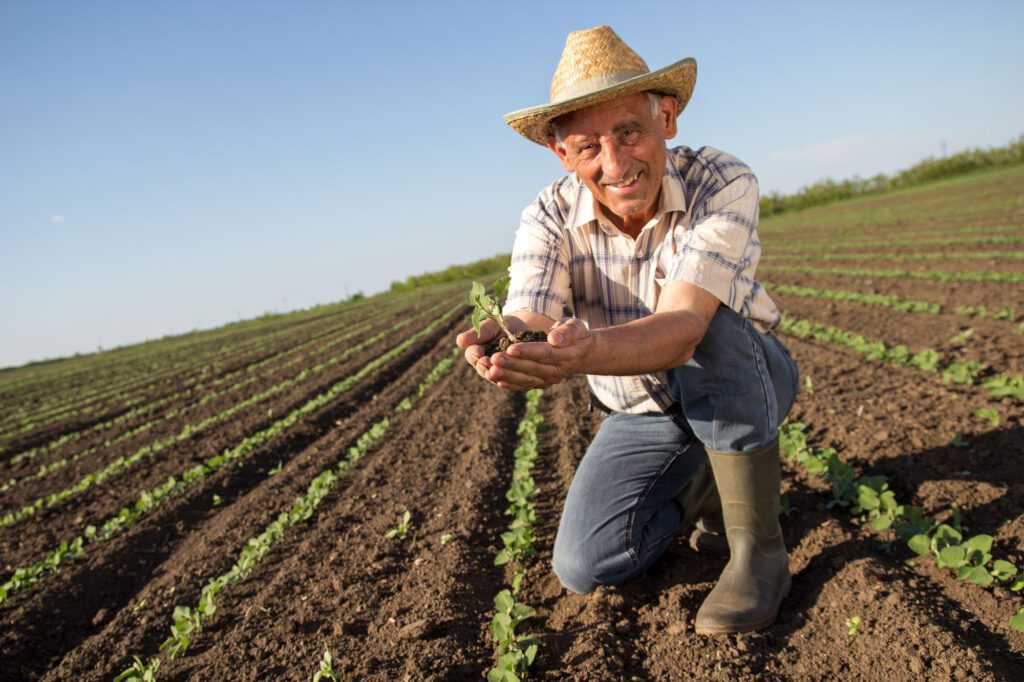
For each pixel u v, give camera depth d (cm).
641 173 218
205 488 584
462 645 265
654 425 271
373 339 1770
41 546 515
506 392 772
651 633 255
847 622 234
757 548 245
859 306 947
